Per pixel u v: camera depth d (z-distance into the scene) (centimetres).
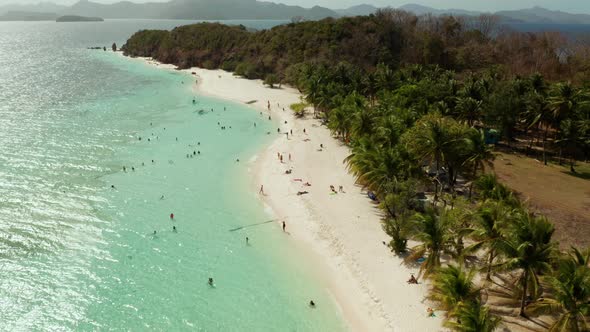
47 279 4009
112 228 4938
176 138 8269
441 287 3338
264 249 4606
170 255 4450
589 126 6259
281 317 3606
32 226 4916
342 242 4653
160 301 3766
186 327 3475
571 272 2952
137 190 5947
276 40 16025
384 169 5144
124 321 3522
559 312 3366
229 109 10725
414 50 14762
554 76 12325
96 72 16362
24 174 6319
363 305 3734
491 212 3569
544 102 6812
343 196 5766
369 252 4444
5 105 10350
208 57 17788
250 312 3656
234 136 8519
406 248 4447
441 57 14325
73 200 5581
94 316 3569
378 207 5259
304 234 4900
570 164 6794
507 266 3203
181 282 4022
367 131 6969
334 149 7694
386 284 3941
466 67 14125
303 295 3884
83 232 4834
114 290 3891
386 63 14125
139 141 8025
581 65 12138
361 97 8550
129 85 13712
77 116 9606
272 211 5441
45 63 18862
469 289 3272
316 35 15238
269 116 10094
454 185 5844
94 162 6906
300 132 8781
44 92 12162
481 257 4188
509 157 7169
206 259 4397
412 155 5278
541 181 6109
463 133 5103
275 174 6588
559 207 5272
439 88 8319
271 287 3988
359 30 15275
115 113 9994
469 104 7325
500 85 8312
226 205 5588
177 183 6228
